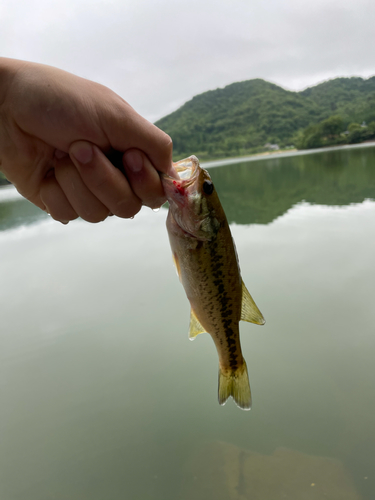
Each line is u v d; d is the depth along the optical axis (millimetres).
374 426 313
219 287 243
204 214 226
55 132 174
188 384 380
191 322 265
